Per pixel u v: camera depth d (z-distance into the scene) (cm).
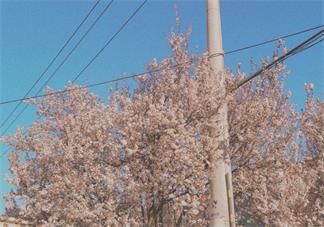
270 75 1533
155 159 1174
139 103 1260
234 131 1448
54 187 1193
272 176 1456
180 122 1194
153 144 1194
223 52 1286
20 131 1455
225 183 1148
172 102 1283
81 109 1372
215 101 1259
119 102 1328
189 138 1164
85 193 1179
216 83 1276
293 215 1490
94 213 1141
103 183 1179
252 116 1449
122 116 1241
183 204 1146
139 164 1200
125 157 1229
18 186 1397
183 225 1252
